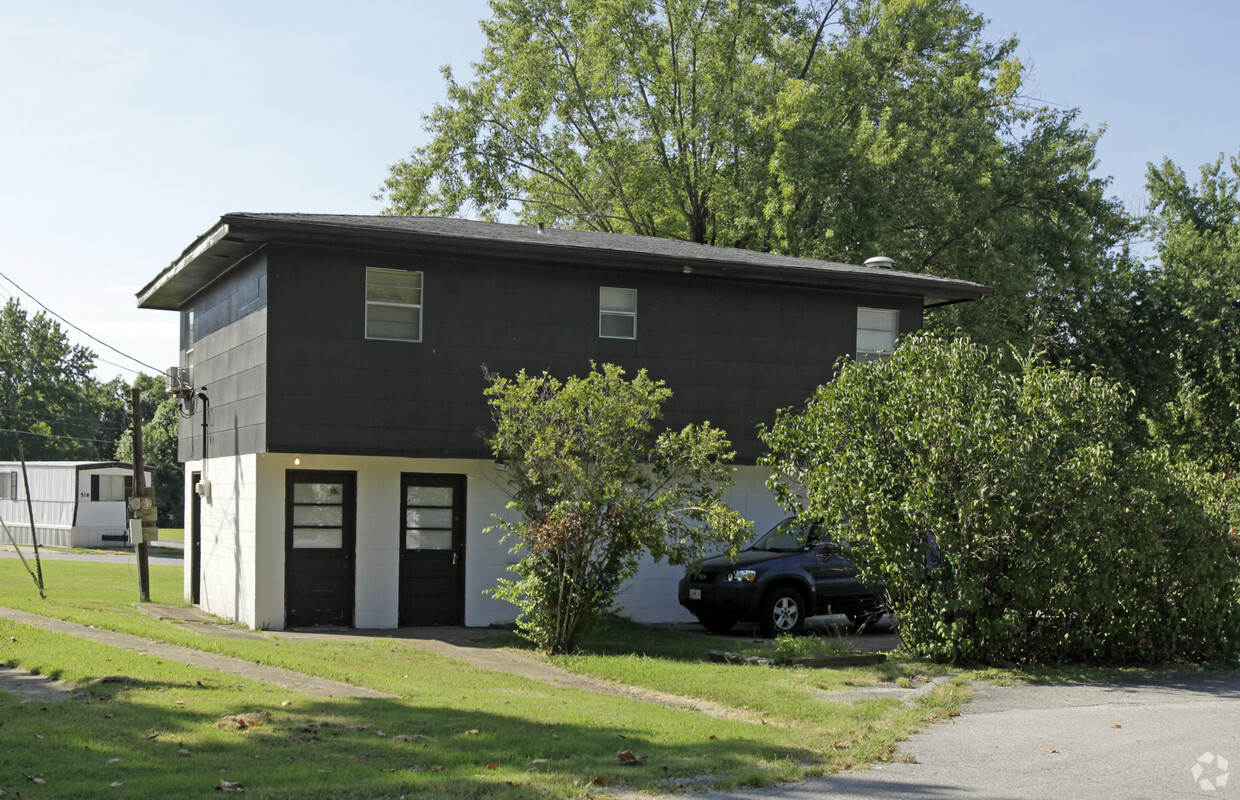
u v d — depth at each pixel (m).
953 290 21.70
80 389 80.44
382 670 12.50
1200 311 36.69
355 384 17.08
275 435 16.48
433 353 17.66
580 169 38.19
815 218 32.31
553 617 14.59
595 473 14.51
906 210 31.16
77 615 16.14
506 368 18.19
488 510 18.67
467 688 11.47
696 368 19.81
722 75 34.84
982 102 35.38
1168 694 11.98
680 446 15.11
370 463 18.14
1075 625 13.93
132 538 21.22
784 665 13.38
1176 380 35.59
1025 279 30.72
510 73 37.75
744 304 20.33
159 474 63.78
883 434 14.24
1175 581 14.34
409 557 18.33
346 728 8.73
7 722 8.36
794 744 8.90
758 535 20.25
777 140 30.84
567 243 18.64
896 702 11.03
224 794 6.52
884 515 13.66
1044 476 13.25
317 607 17.81
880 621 18.83
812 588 16.98
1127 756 8.66
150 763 7.23
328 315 16.98
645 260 18.78
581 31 37.34
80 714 8.77
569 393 14.45
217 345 19.66
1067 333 37.25
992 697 11.61
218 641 13.97
